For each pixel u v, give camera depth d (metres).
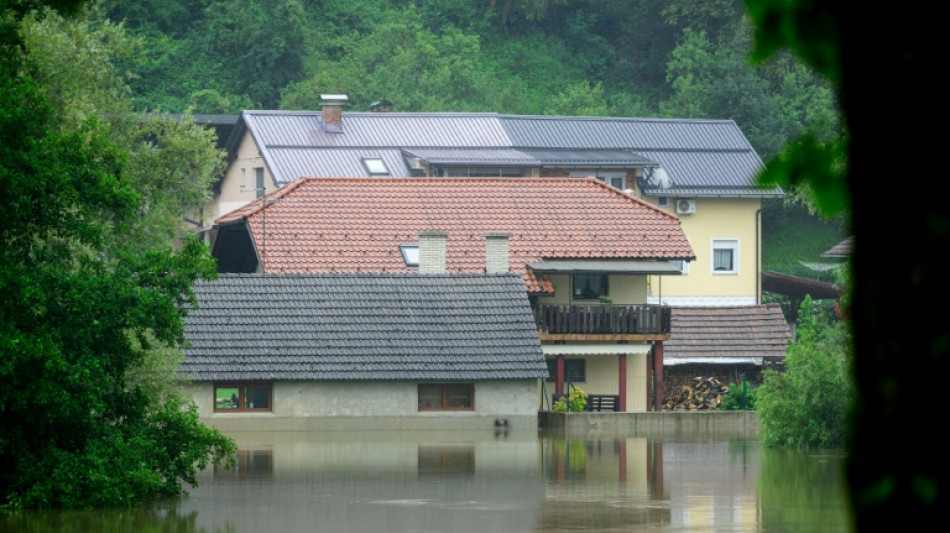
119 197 58.59
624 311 118.81
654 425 105.06
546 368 106.44
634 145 169.38
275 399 102.00
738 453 86.38
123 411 60.06
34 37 76.19
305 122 163.38
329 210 126.75
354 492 64.06
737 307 139.88
